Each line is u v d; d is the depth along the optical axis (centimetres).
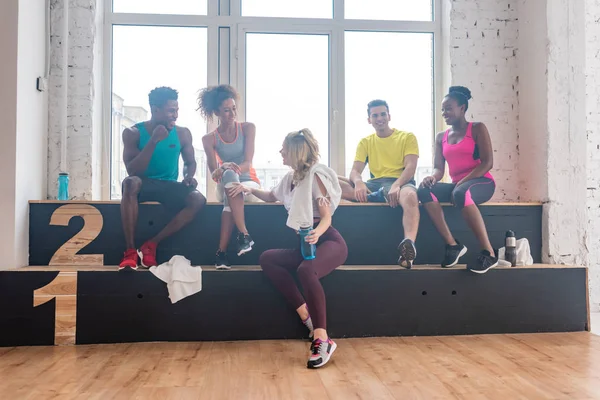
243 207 321
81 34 388
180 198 333
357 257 350
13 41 320
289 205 305
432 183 336
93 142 392
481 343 295
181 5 421
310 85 430
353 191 368
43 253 335
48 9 371
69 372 241
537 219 372
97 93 400
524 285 324
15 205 316
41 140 361
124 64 416
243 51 422
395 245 352
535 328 325
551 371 241
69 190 384
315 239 274
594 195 404
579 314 329
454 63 414
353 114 432
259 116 426
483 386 220
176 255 330
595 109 406
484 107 414
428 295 316
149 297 300
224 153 358
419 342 298
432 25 438
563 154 374
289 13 430
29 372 241
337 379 230
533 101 391
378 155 381
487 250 323
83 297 297
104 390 215
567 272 329
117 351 279
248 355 271
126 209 310
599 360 260
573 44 379
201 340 302
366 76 435
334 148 427
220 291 304
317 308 262
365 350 280
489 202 374
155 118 336
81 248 337
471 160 350
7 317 293
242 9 427
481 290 320
